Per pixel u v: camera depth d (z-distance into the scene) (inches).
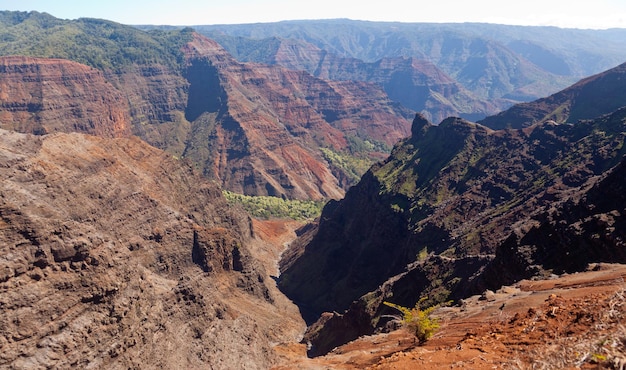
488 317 1200.8
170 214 3878.0
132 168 4345.5
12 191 1268.5
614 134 3828.7
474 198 4163.4
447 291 2571.4
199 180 5521.7
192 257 3791.8
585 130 4254.4
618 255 1674.5
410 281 2930.6
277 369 1491.1
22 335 1063.6
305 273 5142.7
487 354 766.5
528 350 721.6
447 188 4768.7
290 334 3582.7
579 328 753.0
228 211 5693.9
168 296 1823.3
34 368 1042.1
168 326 1515.7
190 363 1460.4
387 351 1270.9
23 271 1132.5
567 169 3764.8
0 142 2942.9
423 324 1170.0
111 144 4389.8
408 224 4505.4
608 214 1841.8
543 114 7682.1
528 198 3698.3
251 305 3784.5
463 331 1142.3
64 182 3075.8
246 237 5959.6
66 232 1263.5
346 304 4160.9
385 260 4542.3
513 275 2042.3
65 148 3444.9
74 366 1108.5
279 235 7273.6
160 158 5078.7
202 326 1761.8
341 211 5880.9
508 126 7854.3
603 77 7490.2
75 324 1161.4
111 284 1285.7
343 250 5123.0
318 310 4402.1
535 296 1237.7
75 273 1226.6
